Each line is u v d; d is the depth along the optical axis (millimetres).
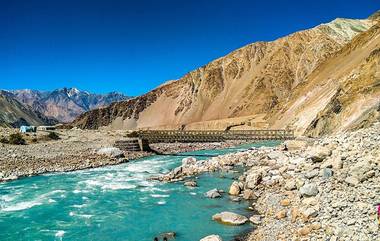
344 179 23484
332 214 19531
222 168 49219
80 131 118375
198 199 33375
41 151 66500
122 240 24031
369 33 134000
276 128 129000
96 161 60438
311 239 17844
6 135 79375
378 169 22219
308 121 99812
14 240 24641
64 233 25734
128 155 71750
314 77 147875
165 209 30656
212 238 21078
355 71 86625
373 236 16016
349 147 28391
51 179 46219
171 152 81438
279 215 23219
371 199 19625
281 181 31672
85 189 39750
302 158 36000
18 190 39625
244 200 31266
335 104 79625
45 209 31859
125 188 39781
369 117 56750
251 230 23375
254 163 49938
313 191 23406
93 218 28984
